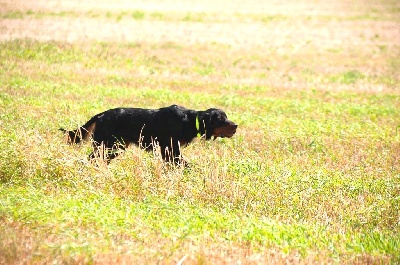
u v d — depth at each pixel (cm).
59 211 1002
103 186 1171
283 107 2122
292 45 3903
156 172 1214
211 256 887
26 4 4800
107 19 4419
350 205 1157
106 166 1220
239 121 1838
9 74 2472
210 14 5072
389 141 1723
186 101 2127
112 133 1341
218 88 2466
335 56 3578
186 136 1358
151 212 1045
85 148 1366
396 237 1011
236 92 2414
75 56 2955
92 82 2433
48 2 5028
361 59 3506
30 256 844
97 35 3719
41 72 2558
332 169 1402
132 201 1130
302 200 1143
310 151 1580
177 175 1202
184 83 2530
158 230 970
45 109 1833
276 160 1448
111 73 2648
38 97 2030
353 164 1459
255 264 871
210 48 3594
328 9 5819
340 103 2278
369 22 5088
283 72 2980
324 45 3966
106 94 2161
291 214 1105
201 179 1199
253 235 961
